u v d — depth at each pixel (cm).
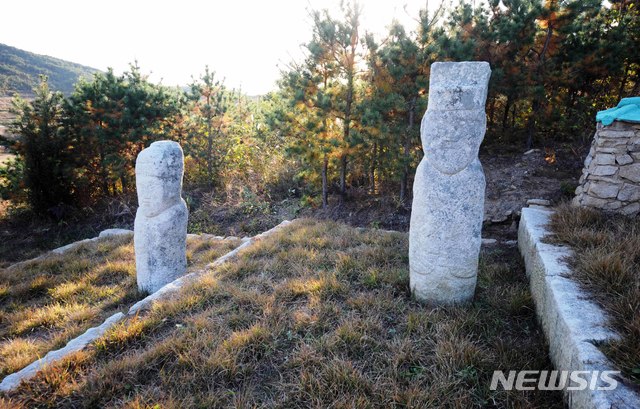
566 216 451
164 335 367
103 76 1091
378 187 894
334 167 894
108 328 386
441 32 690
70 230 1059
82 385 292
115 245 784
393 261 497
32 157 1048
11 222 1116
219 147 1191
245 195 1024
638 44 802
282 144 1199
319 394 266
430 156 355
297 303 406
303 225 726
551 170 748
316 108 758
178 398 272
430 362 297
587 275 313
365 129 732
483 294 400
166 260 510
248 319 374
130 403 266
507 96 860
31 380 303
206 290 449
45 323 467
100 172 1138
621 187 460
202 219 970
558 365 270
